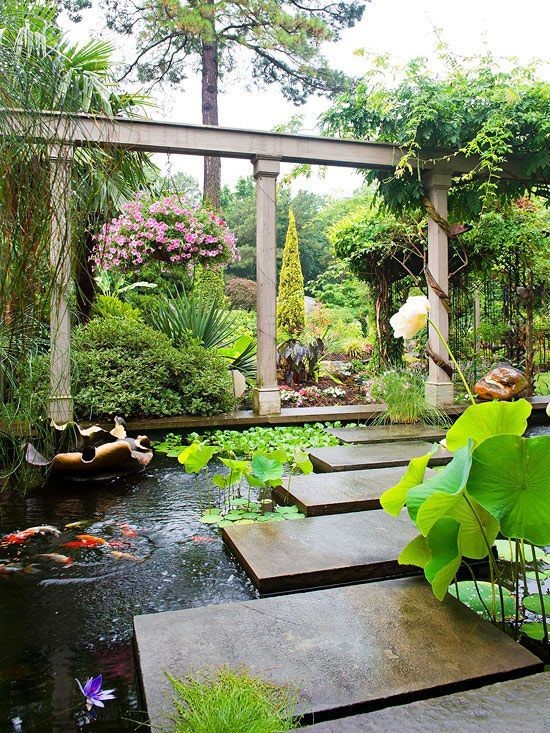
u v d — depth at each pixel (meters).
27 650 1.55
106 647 1.56
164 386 5.02
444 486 1.39
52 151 2.22
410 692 1.22
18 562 2.14
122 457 3.33
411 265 7.04
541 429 4.82
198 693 1.17
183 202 5.71
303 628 1.50
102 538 2.39
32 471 3.18
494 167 4.95
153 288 8.26
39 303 2.43
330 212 12.57
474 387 5.84
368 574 1.97
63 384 3.91
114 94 3.27
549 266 6.21
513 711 1.11
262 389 5.06
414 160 5.20
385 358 7.04
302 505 2.62
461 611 1.59
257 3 10.63
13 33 2.10
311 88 12.09
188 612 1.61
